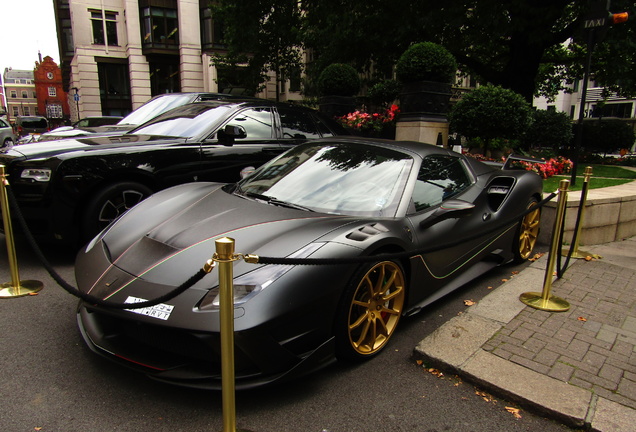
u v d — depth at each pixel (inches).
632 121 1519.4
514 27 468.1
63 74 1534.2
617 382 92.2
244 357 77.8
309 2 584.4
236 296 78.9
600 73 697.6
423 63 326.3
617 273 161.3
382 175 121.6
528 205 163.8
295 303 81.2
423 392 90.4
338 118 428.5
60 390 86.7
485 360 98.2
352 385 91.7
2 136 672.4
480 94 329.1
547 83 863.1
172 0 1129.4
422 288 117.0
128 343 88.1
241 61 856.9
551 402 84.7
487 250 148.2
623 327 117.7
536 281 148.3
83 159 152.8
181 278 84.2
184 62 1138.0
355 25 551.5
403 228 107.6
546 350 103.8
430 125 332.5
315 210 111.9
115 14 1171.9
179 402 84.3
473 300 139.3
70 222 152.3
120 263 94.3
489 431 79.8
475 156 328.2
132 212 119.0
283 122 217.0
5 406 81.4
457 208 108.9
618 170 452.8
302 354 85.7
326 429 78.0
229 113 199.9
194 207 115.1
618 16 232.8
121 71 1208.2
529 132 405.7
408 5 511.8
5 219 129.1
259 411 82.1
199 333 75.3
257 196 121.7
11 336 107.7
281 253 87.0
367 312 99.0
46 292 135.0
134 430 76.3
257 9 615.5
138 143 171.0
